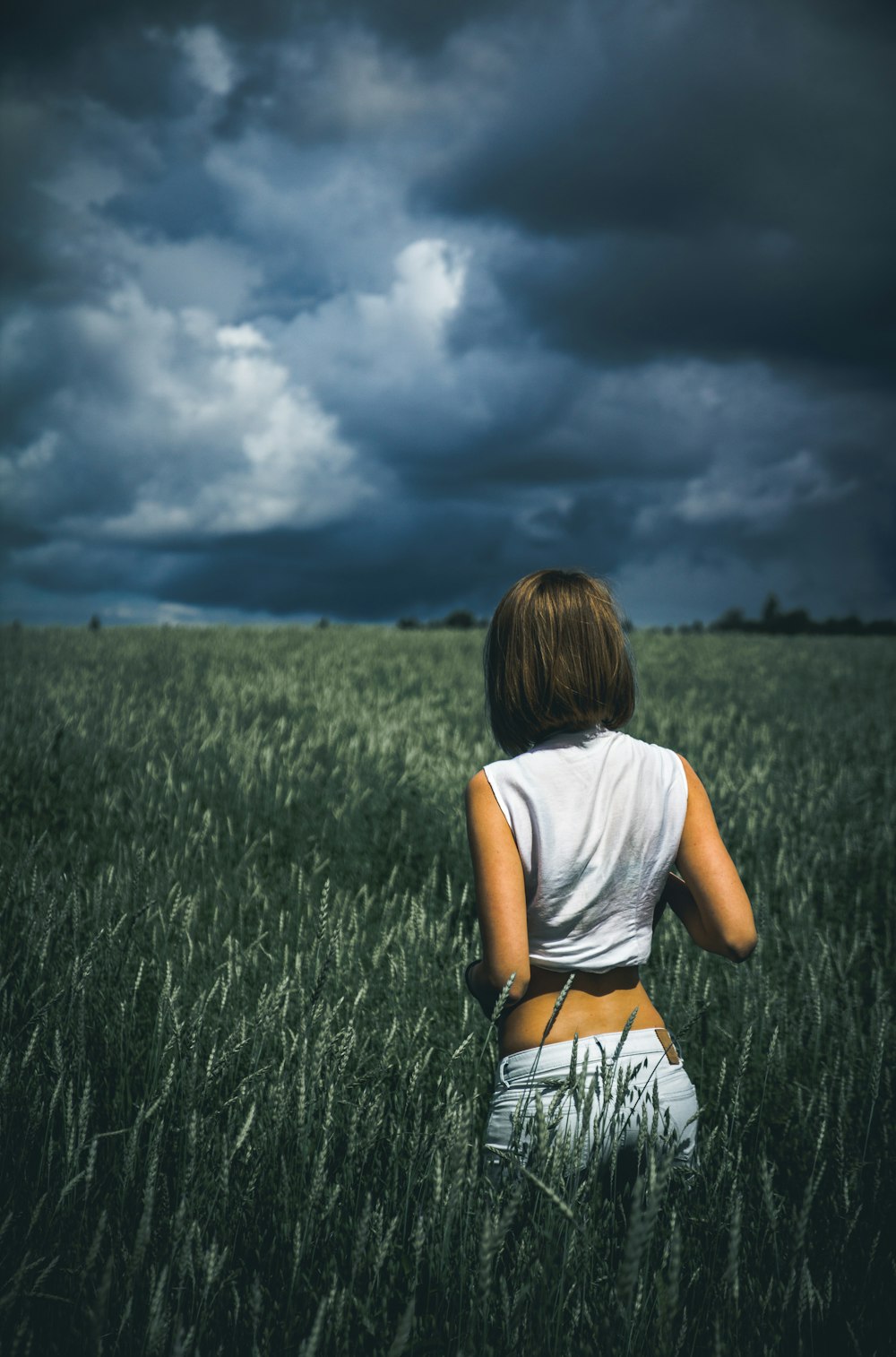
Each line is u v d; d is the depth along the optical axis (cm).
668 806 162
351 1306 135
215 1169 168
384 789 580
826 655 2162
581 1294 133
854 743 886
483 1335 126
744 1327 143
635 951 162
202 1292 136
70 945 266
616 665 168
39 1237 154
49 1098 190
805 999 262
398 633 2600
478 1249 148
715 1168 173
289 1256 150
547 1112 146
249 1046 221
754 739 865
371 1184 170
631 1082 151
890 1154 191
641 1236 112
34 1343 133
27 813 464
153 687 979
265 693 1009
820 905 443
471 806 164
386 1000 271
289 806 523
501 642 172
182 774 571
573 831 157
